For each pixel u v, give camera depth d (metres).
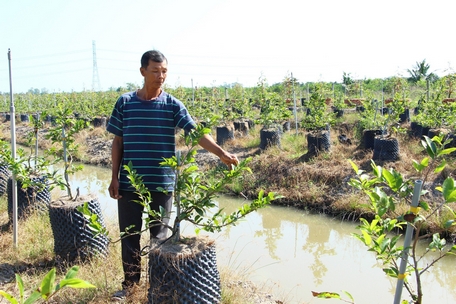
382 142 8.49
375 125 9.77
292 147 10.43
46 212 5.55
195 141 3.05
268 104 11.41
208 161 10.64
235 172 2.98
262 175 9.09
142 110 3.46
